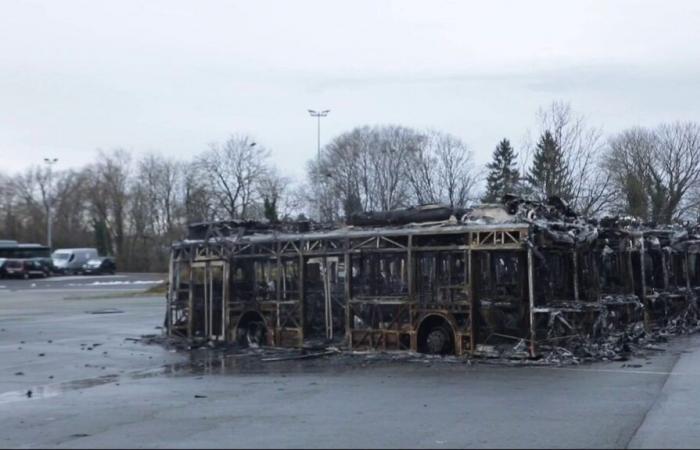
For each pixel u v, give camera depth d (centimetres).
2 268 7956
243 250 2341
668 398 1326
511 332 1906
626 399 1322
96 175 11025
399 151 7738
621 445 957
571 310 1923
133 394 1503
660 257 2866
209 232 2439
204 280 2434
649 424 1096
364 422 1135
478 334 1920
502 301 1911
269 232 2356
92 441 1041
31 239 11112
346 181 7819
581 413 1191
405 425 1105
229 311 2347
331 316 2180
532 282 1852
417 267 2012
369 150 7850
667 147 6762
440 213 2045
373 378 1648
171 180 10738
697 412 1191
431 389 1472
